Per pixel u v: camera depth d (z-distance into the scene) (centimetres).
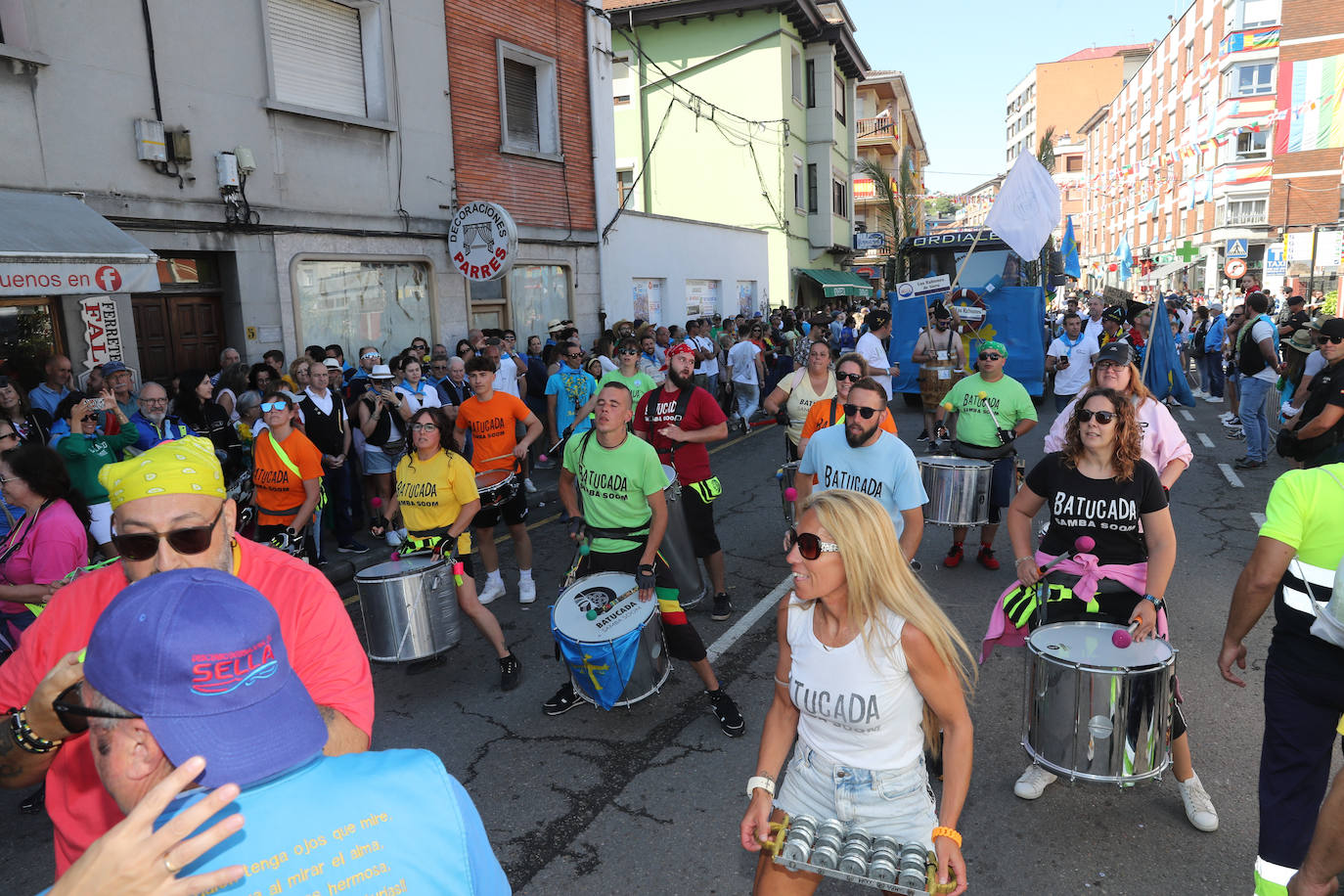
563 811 380
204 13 890
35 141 757
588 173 1547
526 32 1368
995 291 1588
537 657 557
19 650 198
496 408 637
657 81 2628
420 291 1204
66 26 774
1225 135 3697
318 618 193
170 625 111
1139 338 1274
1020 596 368
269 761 116
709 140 2608
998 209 968
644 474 449
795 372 682
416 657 477
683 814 376
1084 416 352
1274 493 270
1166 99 4938
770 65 2519
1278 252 3588
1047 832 353
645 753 429
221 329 957
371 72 1109
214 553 195
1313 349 838
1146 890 316
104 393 630
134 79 829
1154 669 296
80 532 409
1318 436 679
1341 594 244
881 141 4131
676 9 2489
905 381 1630
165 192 862
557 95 1449
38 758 163
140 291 832
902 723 232
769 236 2589
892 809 232
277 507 601
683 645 443
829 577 228
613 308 1645
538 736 451
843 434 451
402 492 516
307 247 1018
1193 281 4388
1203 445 1186
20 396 643
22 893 344
